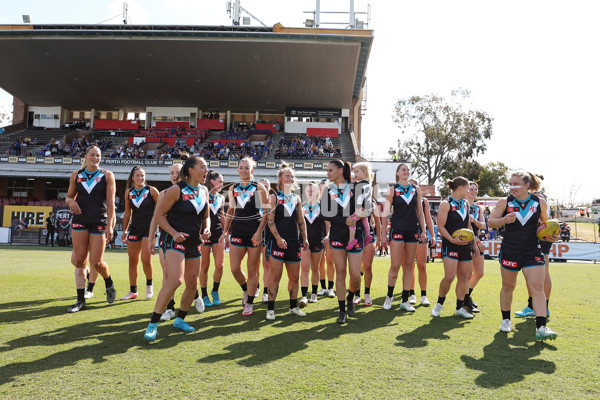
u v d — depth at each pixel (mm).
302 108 40375
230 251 5227
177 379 2855
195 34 27406
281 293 7039
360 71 33844
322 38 27641
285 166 5016
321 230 6211
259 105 40312
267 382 2822
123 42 28047
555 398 2639
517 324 4793
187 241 4086
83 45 28500
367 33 27312
